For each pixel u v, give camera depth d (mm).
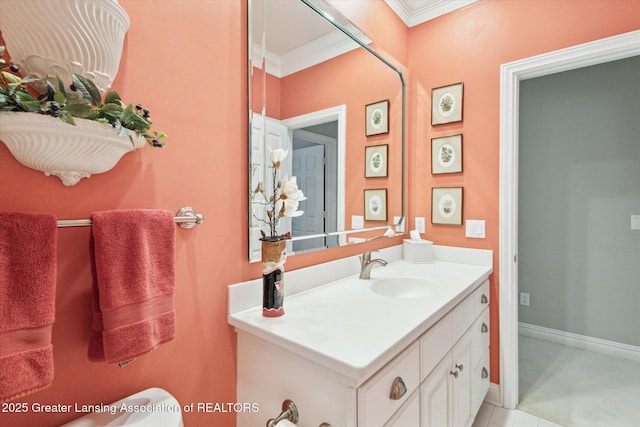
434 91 2123
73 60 675
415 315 1106
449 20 2072
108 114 716
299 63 1400
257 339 1062
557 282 2732
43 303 649
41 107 613
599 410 1851
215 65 1076
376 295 1348
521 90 2844
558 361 2430
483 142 1939
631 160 2414
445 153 2076
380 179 1957
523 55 1809
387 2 2006
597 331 2574
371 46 1840
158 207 934
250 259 1183
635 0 1521
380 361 825
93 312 768
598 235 2553
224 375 1111
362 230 1812
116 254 762
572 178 2646
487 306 1856
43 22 633
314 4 1461
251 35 1186
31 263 640
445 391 1261
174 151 969
